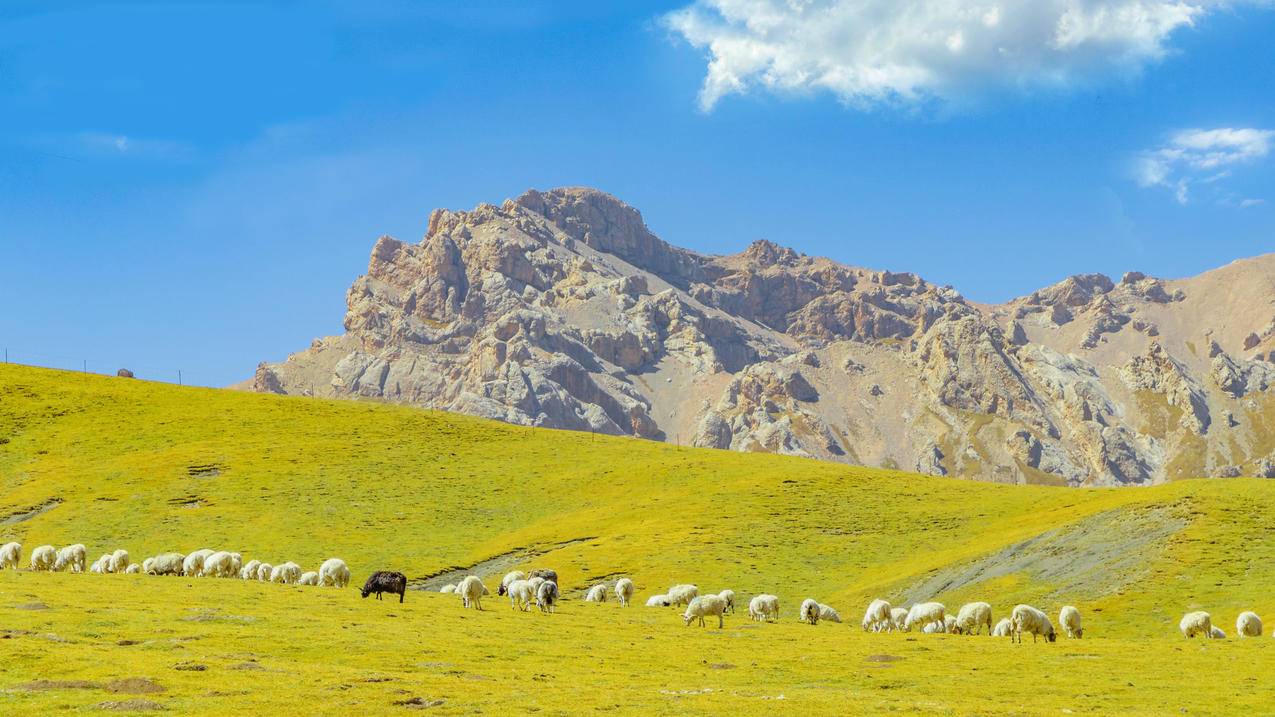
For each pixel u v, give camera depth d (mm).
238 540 108438
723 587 93000
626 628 54312
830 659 44625
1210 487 97688
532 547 109375
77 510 116625
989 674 41250
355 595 60031
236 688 31109
